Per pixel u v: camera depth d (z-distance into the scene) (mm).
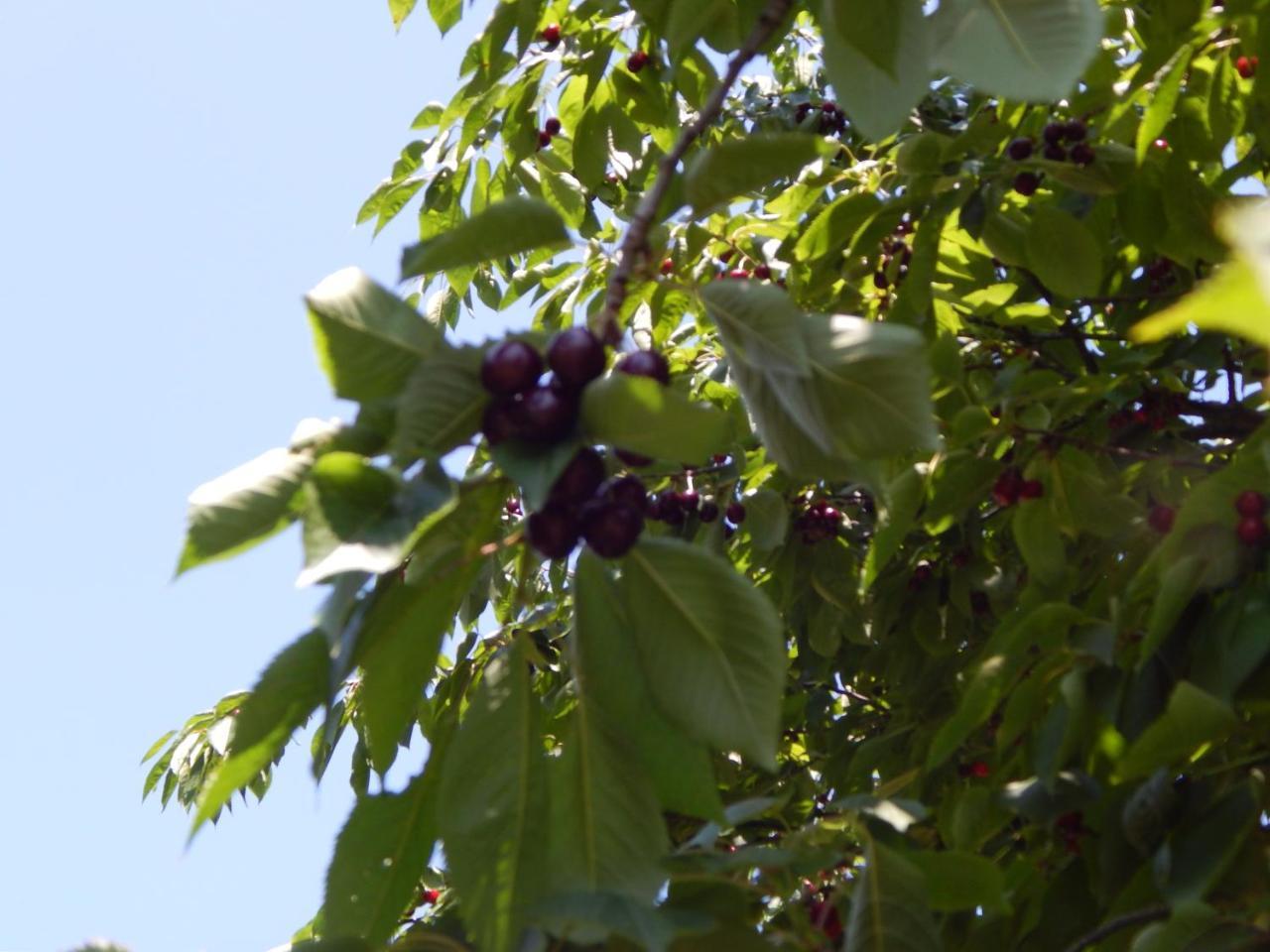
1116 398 3273
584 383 2426
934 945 2570
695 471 3635
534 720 2512
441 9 3811
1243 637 2676
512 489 2469
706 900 2578
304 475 2436
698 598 2484
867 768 3703
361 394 2455
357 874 2555
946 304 3439
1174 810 2660
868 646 4160
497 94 3742
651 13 2979
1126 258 3508
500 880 2490
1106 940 2756
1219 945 2557
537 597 4574
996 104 3346
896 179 3496
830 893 2699
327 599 2439
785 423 2512
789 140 2496
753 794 3832
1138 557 2922
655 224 2518
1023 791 2754
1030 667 2811
